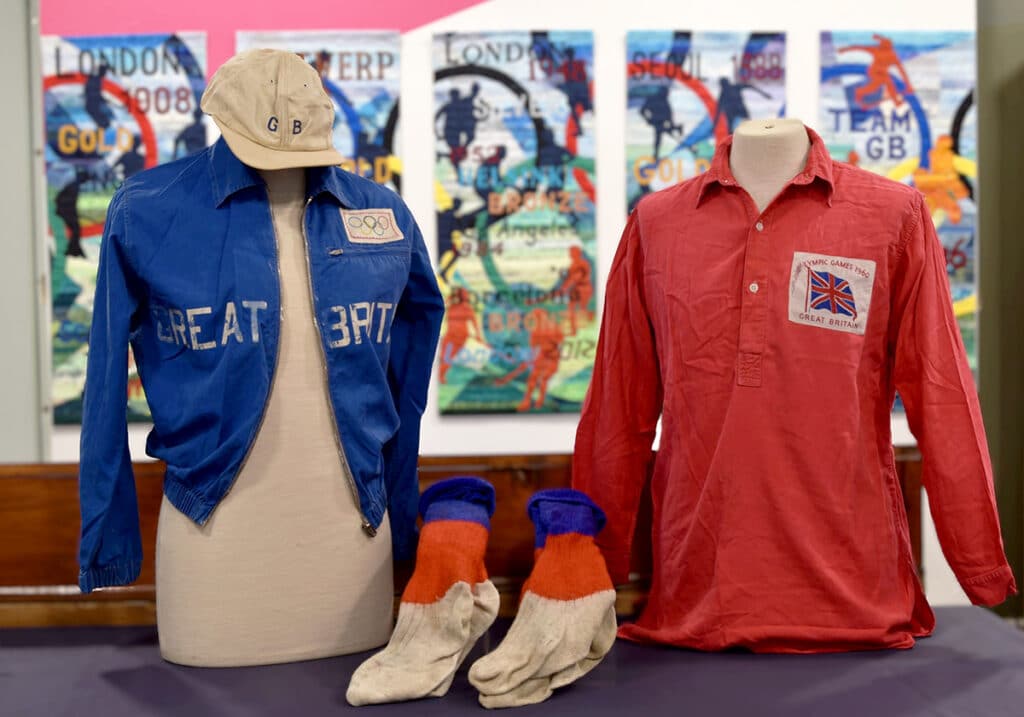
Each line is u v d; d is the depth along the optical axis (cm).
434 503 185
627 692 166
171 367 175
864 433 184
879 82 323
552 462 219
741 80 322
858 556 183
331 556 176
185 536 173
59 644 196
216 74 178
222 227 174
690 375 188
